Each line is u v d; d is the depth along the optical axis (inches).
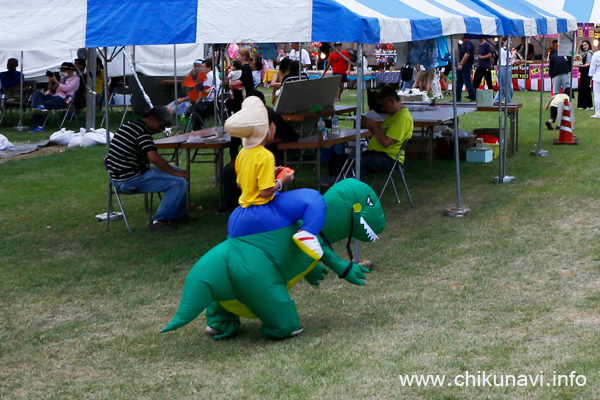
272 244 176.2
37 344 185.9
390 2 256.2
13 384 162.2
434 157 454.3
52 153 493.4
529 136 529.7
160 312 208.1
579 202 321.1
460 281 224.2
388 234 284.2
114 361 173.8
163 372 165.8
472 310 197.9
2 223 315.9
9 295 224.7
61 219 321.7
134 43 214.7
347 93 850.1
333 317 198.4
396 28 222.1
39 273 246.4
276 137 297.6
